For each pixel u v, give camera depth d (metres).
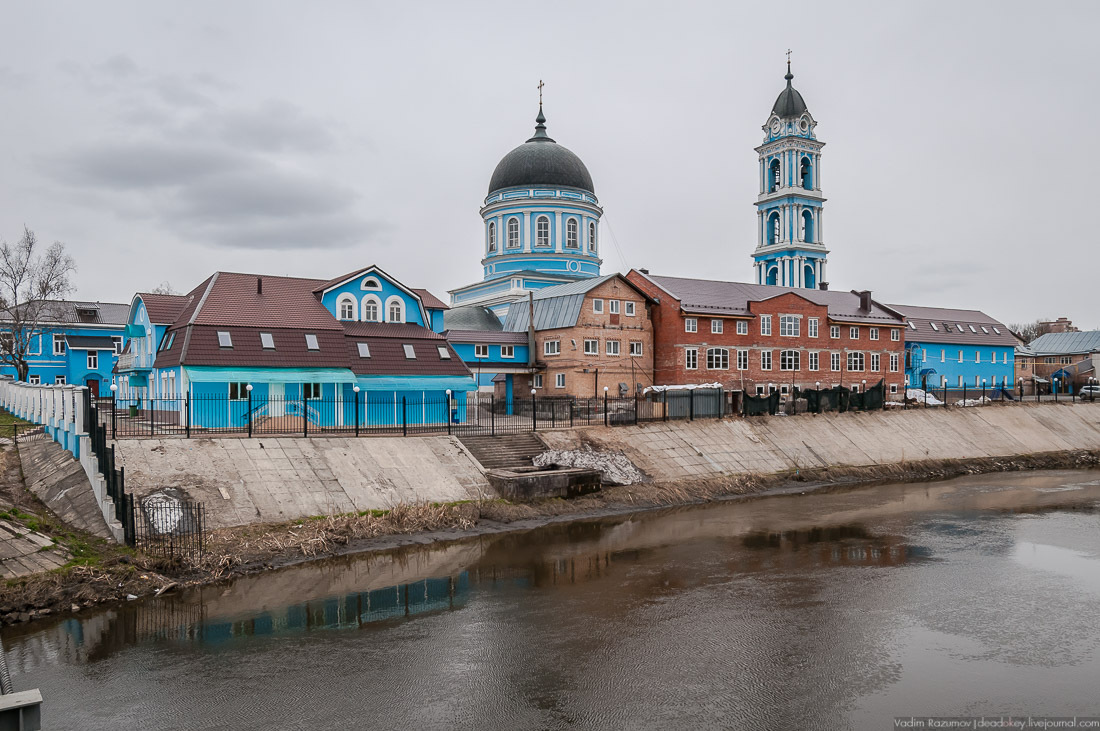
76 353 64.25
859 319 70.00
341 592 21.91
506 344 60.00
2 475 27.14
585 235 77.75
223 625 19.12
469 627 19.11
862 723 14.17
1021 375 101.31
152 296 44.75
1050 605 20.97
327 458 32.09
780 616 20.02
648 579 23.44
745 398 49.41
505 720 14.22
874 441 49.91
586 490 35.09
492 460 36.66
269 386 39.41
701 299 62.75
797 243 88.38
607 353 59.12
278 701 14.98
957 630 19.00
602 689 15.55
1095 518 33.12
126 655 17.20
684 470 40.28
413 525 28.92
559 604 20.94
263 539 25.70
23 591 19.75
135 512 25.34
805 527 31.12
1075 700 15.15
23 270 56.50
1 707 8.46
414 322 47.81
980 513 34.31
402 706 14.79
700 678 16.09
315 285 46.34
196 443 30.56
